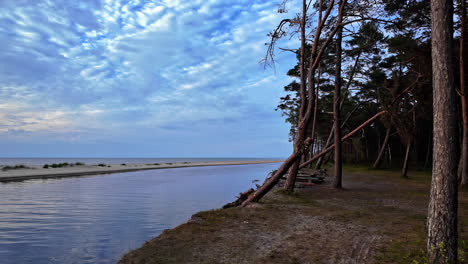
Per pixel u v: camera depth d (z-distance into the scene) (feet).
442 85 15.29
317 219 27.35
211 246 18.80
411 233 22.21
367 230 23.31
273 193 45.01
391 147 158.51
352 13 48.08
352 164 152.76
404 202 39.34
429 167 125.49
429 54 58.90
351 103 117.80
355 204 37.06
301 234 21.95
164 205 44.88
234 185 80.94
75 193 58.85
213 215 28.02
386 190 53.42
